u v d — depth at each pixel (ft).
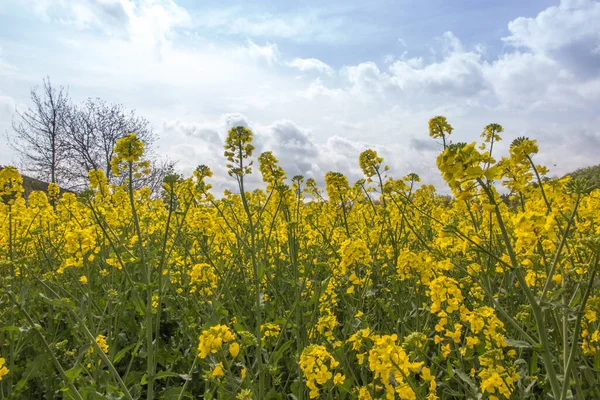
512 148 11.04
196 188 13.89
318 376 8.44
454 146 7.48
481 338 9.68
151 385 10.49
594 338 9.26
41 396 13.44
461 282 13.05
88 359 12.17
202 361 11.85
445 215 25.23
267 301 17.28
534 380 9.04
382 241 17.78
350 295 15.29
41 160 81.20
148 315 10.81
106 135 84.33
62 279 18.81
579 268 9.35
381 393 9.96
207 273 14.38
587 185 7.71
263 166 16.24
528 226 8.02
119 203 24.66
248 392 9.08
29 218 19.70
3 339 13.16
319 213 24.76
